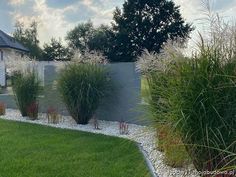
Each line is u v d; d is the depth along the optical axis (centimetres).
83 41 4831
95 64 912
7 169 478
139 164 490
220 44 362
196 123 345
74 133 750
